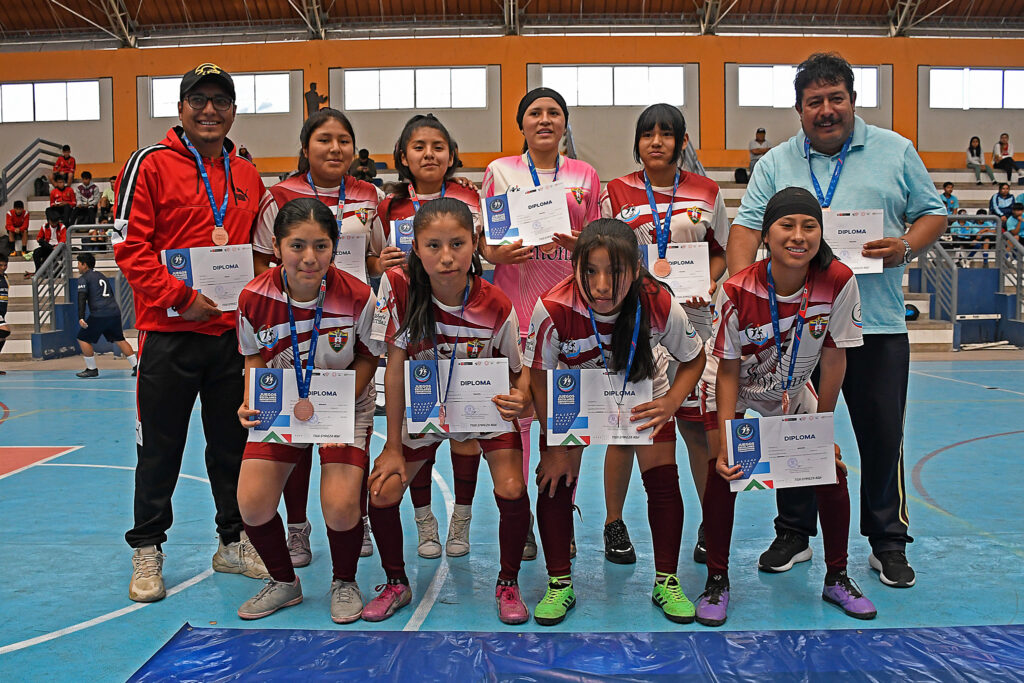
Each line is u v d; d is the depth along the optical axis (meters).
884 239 3.02
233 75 20.81
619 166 20.88
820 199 3.20
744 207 3.36
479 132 20.69
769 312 2.78
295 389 2.79
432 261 2.63
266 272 2.84
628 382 2.75
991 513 4.02
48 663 2.47
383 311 2.85
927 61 20.75
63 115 21.06
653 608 2.90
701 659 2.41
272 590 2.89
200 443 6.27
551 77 20.67
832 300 2.78
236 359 3.23
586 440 2.75
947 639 2.53
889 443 3.14
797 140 3.31
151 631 2.72
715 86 20.66
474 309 2.80
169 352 3.09
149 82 20.83
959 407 7.39
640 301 2.69
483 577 3.27
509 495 2.82
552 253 3.57
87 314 10.34
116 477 5.04
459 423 2.80
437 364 2.80
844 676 2.29
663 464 2.89
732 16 20.72
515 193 3.43
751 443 2.77
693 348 2.81
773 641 2.54
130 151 20.91
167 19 20.83
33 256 15.84
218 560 3.33
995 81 20.97
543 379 2.84
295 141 20.83
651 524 2.94
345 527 2.79
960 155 20.98
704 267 3.36
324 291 2.81
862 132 3.21
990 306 13.55
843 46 20.61
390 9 20.55
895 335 3.16
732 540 3.71
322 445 2.88
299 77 20.67
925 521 3.89
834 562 2.91
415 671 2.34
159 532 3.12
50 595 3.05
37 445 6.10
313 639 2.58
